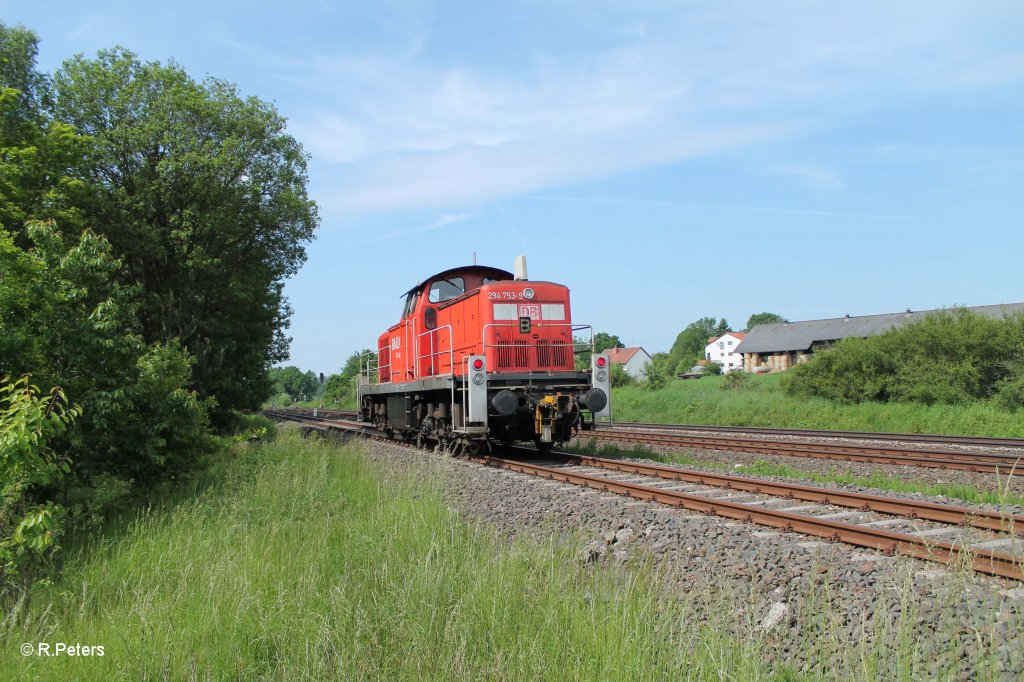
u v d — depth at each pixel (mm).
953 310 29531
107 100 21547
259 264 26359
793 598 5449
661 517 8047
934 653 4363
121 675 4582
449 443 15805
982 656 4047
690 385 43000
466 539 7168
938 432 23250
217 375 24531
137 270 22672
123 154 21406
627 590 5121
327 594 5730
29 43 23484
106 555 7430
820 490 9344
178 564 6785
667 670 4203
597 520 8273
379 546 6699
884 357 28781
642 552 6863
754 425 28250
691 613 5227
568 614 4941
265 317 27906
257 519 8586
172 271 22969
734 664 4188
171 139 21625
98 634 5324
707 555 6656
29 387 6648
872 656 4035
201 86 22922
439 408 15750
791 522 7527
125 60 21969
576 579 5824
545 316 14859
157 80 22281
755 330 79750
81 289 9008
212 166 21844
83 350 9000
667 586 5793
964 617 4684
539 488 10383
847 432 20859
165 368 10391
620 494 9930
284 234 27031
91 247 9367
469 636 4746
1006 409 24625
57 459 8500
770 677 4277
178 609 5531
